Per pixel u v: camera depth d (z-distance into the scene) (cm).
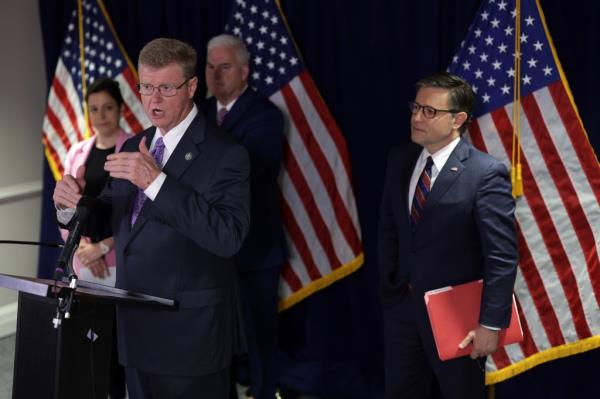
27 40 709
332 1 576
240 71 548
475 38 508
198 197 389
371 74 565
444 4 529
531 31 495
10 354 682
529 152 505
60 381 368
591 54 489
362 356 617
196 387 414
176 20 641
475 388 463
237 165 405
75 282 335
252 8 592
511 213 436
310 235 600
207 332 409
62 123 675
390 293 478
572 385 543
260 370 574
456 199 437
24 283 338
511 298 433
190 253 406
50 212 694
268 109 549
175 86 395
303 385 617
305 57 596
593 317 513
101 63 658
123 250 415
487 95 508
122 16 667
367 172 585
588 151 494
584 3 488
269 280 567
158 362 410
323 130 586
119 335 424
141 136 436
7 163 712
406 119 555
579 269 509
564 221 506
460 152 443
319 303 624
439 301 436
